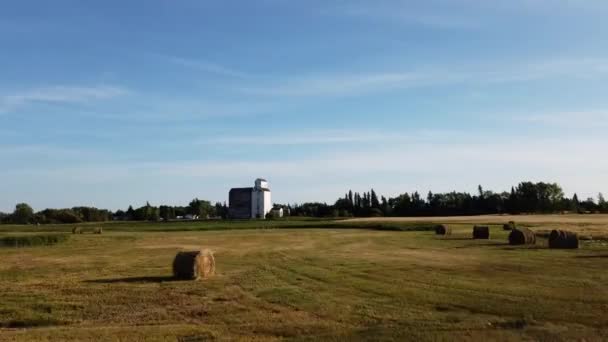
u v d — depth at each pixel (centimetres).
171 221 13338
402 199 16188
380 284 2308
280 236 6094
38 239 5116
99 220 15925
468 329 1454
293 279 2505
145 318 1694
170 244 4994
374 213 15662
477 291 2086
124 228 8869
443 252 3781
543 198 14938
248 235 6362
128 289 2244
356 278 2503
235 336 1444
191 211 18975
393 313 1716
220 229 8262
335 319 1648
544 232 5394
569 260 3123
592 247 4019
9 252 4197
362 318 1652
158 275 2711
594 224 7088
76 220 14200
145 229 8412
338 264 3092
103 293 2142
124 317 1709
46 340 1399
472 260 3203
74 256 3819
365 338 1368
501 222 8456
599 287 2142
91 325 1605
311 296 2041
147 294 2120
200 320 1659
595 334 1384
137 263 3312
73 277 2642
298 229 7912
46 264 3259
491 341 1327
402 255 3594
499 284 2250
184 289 2244
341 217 14888
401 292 2098
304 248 4350
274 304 1897
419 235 5984
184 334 1468
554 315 1639
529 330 1426
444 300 1916
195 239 5691
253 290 2203
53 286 2322
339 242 5019
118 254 3975
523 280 2355
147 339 1410
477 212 14938
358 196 18000
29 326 1623
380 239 5359
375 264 3064
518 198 15025
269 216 16200
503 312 1702
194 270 2566
